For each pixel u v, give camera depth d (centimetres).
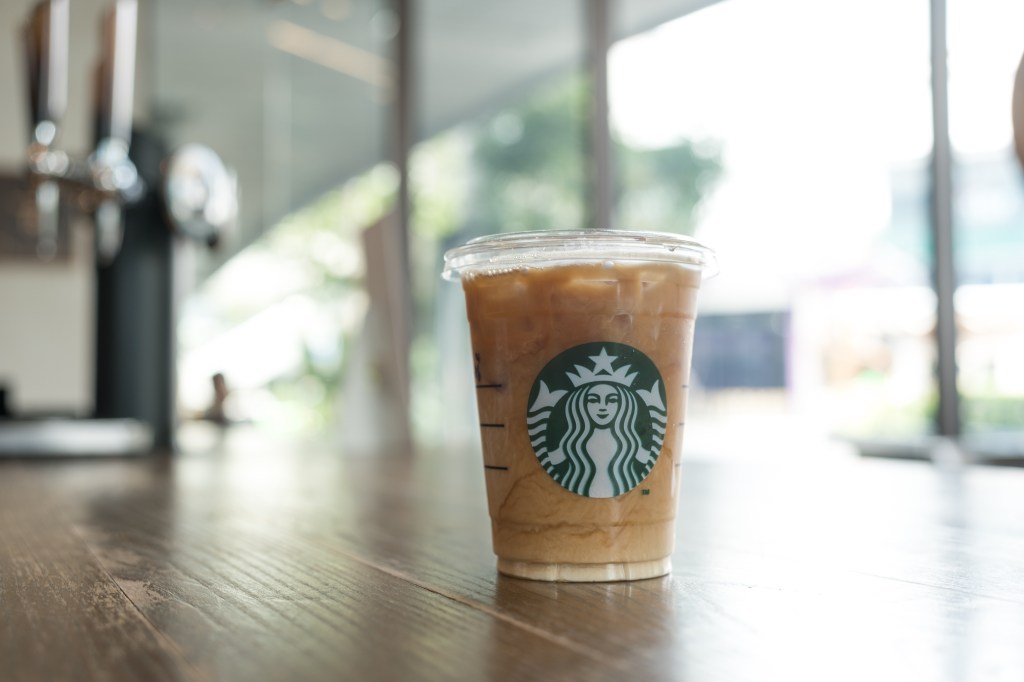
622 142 375
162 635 46
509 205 421
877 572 62
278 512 101
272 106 473
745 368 329
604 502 60
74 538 82
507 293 62
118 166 196
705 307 339
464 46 447
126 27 195
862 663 40
